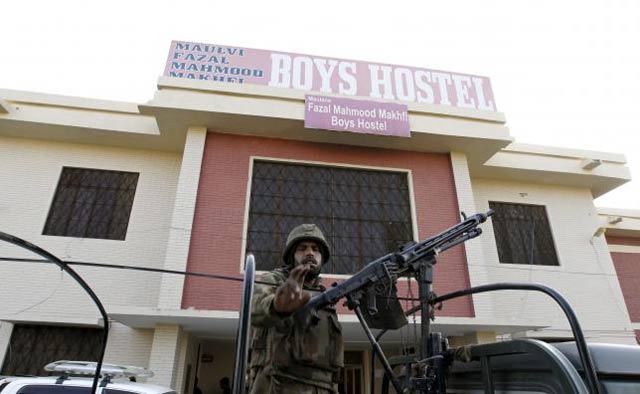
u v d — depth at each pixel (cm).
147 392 444
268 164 916
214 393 1091
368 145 960
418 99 1009
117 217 948
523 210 1131
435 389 196
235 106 873
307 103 895
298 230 229
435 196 941
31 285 847
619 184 1162
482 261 884
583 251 1098
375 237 880
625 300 1204
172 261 778
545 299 1019
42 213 913
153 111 859
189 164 866
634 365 168
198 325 782
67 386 437
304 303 166
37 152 970
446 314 823
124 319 758
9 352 812
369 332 217
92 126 941
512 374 184
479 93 1045
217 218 836
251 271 153
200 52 963
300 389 189
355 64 1017
